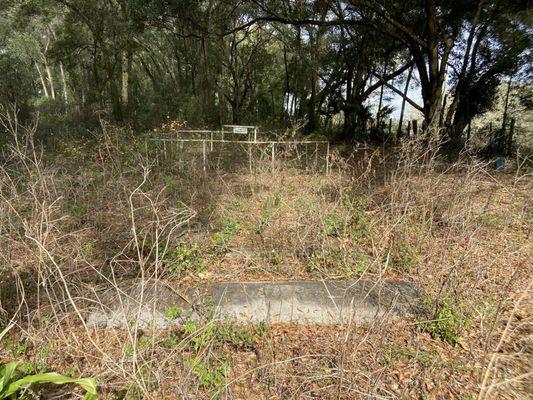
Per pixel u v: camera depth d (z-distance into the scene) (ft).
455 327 10.46
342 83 65.10
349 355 9.18
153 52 89.56
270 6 45.75
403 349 9.90
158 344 9.33
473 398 8.38
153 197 19.69
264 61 82.89
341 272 14.03
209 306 11.41
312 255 15.01
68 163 28.17
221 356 9.46
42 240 10.02
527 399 8.34
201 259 14.74
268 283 13.34
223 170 28.43
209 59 69.72
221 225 18.26
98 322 10.72
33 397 7.88
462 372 9.21
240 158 33.27
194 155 31.83
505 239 16.01
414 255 14.24
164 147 30.58
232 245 16.44
